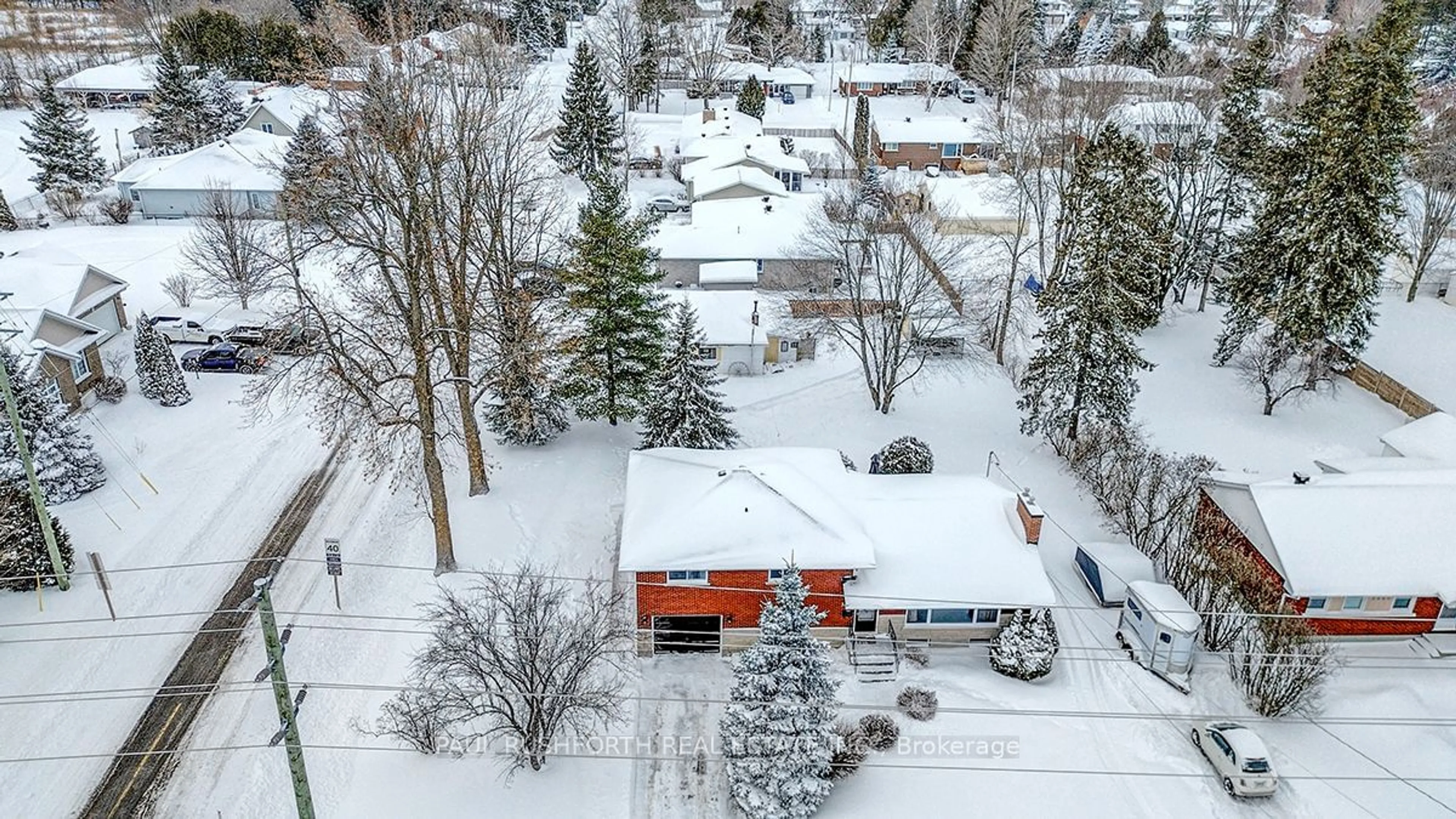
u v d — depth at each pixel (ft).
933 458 133.90
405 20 175.22
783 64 378.73
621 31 311.06
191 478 126.11
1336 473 116.67
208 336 165.27
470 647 84.79
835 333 155.63
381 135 105.91
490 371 119.14
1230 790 86.74
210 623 101.81
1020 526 107.96
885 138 278.87
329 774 85.20
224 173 226.79
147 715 90.27
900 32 390.21
